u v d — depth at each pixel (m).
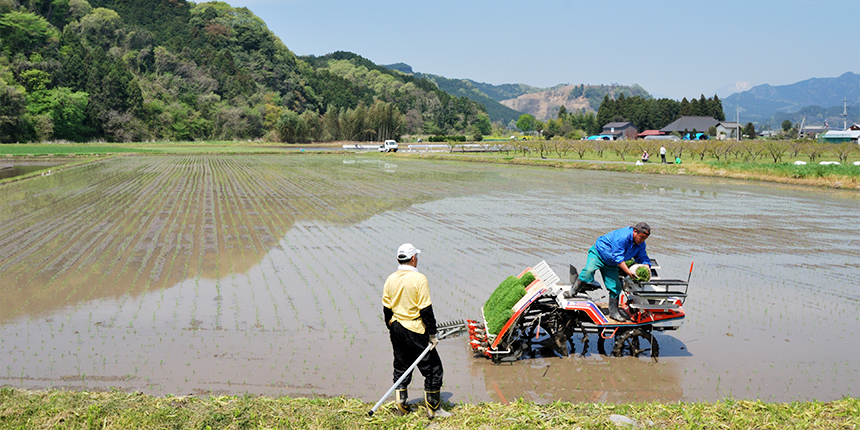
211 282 9.87
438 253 12.53
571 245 13.49
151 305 8.47
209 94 142.00
